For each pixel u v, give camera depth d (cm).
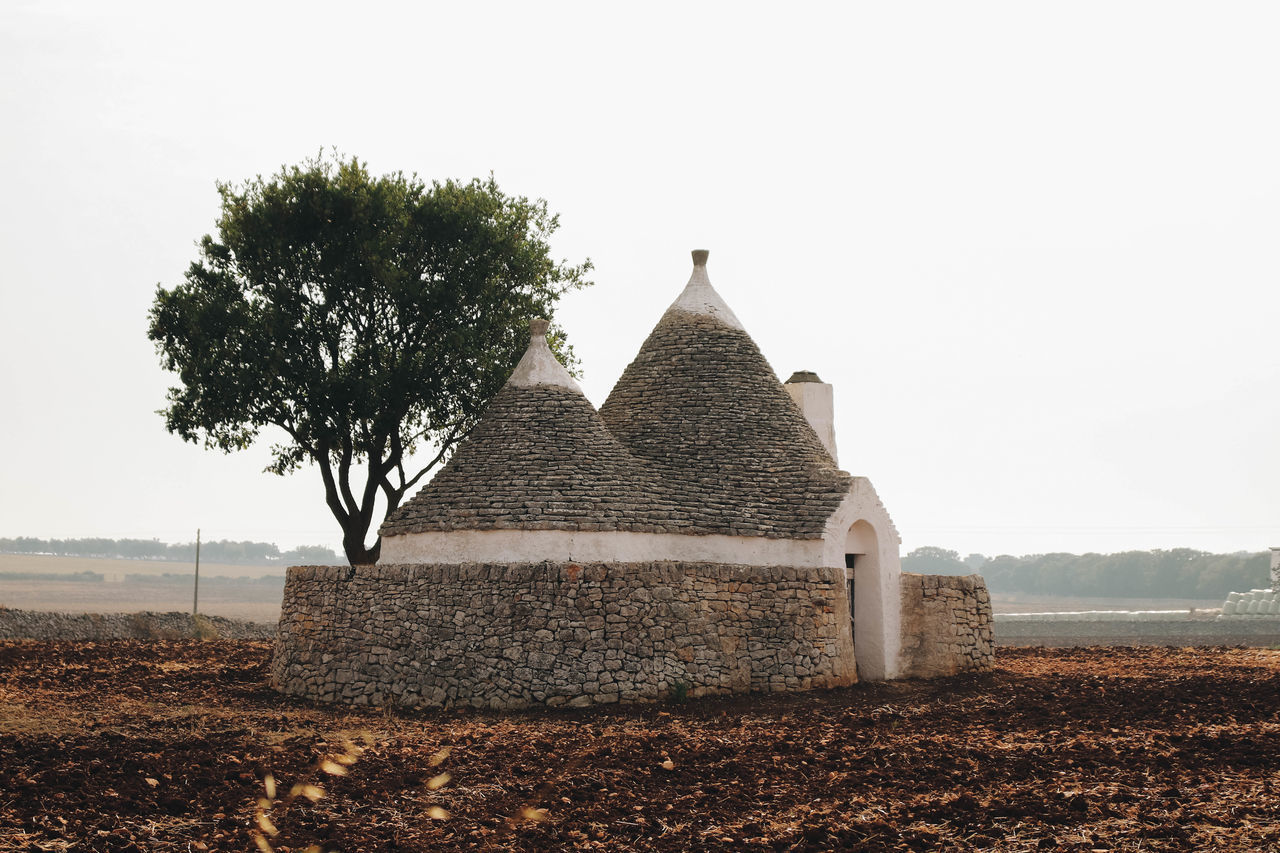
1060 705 2289
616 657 2284
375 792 1563
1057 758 1764
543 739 1920
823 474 2681
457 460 2589
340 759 1063
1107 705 2288
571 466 2520
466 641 2305
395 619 2377
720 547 2534
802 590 2478
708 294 3050
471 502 2456
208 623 4588
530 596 2298
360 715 2228
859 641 2700
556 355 3619
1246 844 1314
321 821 1440
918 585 2772
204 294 3334
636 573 2330
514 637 2283
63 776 1579
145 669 2952
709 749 1841
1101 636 4506
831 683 2481
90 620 4184
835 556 2561
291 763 1725
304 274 3341
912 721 2119
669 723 2084
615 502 2469
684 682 2319
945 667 2755
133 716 2158
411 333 3406
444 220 3356
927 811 1473
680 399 2842
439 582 2356
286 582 2628
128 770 1650
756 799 1552
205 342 3253
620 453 2614
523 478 2483
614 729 2027
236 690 2575
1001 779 1641
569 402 2669
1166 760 1728
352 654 2409
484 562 2373
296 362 3306
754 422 2806
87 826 1380
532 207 3606
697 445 2745
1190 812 1448
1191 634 4428
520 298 3484
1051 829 1393
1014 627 4659
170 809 1466
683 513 2539
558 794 1546
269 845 1300
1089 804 1485
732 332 2986
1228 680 2672
